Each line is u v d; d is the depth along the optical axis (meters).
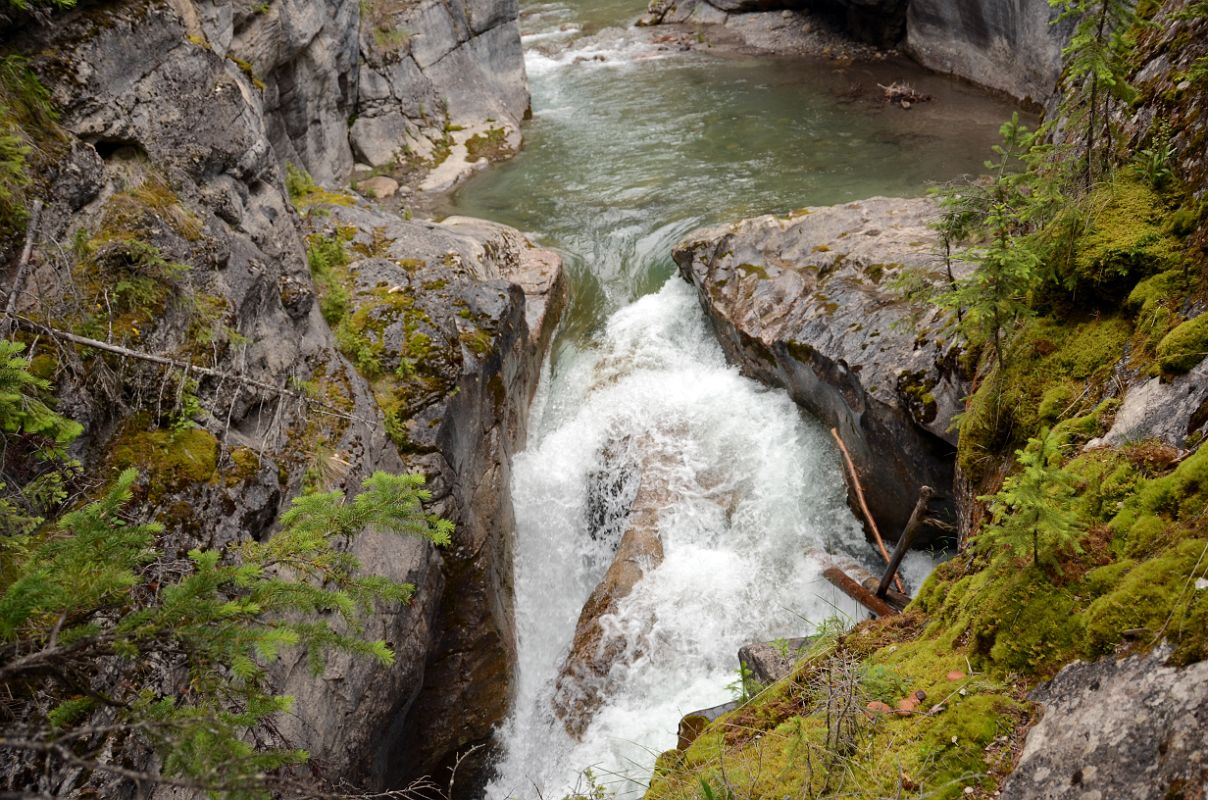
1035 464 3.93
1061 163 5.66
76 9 5.45
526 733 7.53
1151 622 3.33
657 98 18.44
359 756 5.43
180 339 5.22
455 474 7.23
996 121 15.38
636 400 9.92
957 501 6.12
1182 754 2.84
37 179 4.76
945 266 8.17
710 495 8.78
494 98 17.19
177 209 5.73
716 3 22.66
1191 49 5.60
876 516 8.12
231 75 7.34
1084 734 3.25
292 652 4.92
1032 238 5.53
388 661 3.44
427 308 8.04
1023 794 3.30
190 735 2.78
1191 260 4.76
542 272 11.32
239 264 6.11
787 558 8.13
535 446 9.61
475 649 7.18
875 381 7.50
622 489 9.27
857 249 9.34
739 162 14.86
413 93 15.81
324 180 13.88
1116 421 4.46
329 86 13.66
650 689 7.48
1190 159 5.18
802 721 4.30
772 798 3.91
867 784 3.70
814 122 16.31
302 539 3.73
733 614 7.79
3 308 4.32
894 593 7.12
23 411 3.78
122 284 4.93
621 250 12.60
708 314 10.66
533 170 15.33
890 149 14.73
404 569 6.04
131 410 4.82
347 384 6.77
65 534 3.95
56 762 3.49
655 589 8.09
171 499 4.67
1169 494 3.76
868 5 19.16
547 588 8.80
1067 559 3.90
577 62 21.25
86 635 2.88
